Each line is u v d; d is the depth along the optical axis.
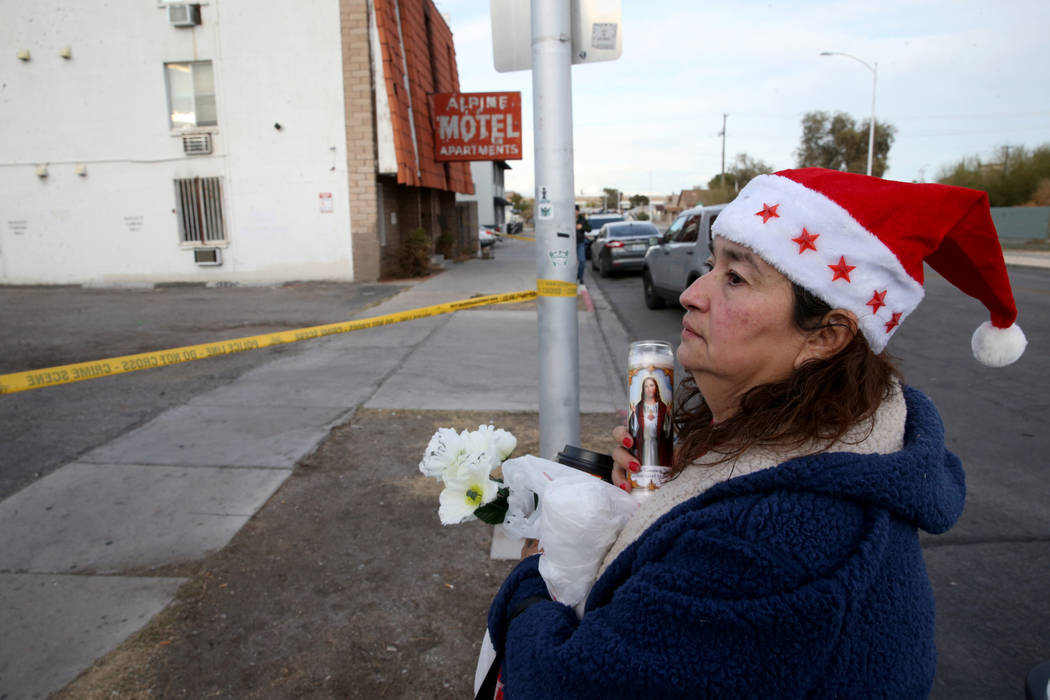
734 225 0.81
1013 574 3.21
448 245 20.86
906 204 0.76
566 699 0.74
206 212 15.39
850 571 0.66
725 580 0.68
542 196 2.96
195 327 9.72
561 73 2.86
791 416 0.77
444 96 16.05
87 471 4.39
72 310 11.49
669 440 1.04
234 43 14.66
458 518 1.16
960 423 5.43
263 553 3.39
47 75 15.08
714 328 0.85
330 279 15.37
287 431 5.18
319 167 14.99
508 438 1.24
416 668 2.59
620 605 0.74
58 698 2.40
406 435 5.09
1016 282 15.14
